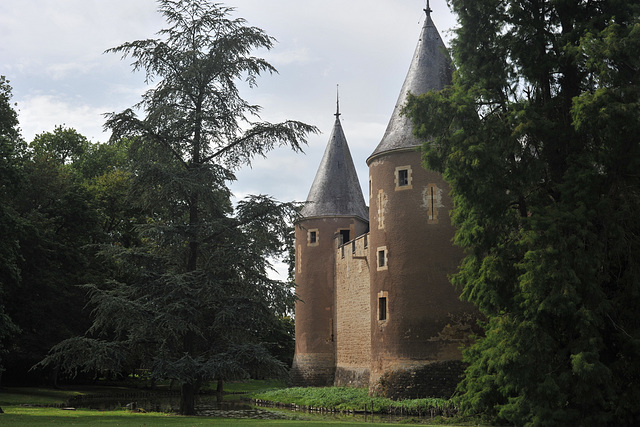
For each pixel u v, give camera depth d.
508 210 18.81
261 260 21.69
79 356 20.03
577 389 16.59
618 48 16.66
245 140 23.02
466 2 19.47
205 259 22.95
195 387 22.36
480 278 18.67
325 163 44.56
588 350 16.59
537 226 17.25
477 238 18.94
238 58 22.69
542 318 17.23
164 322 20.09
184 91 22.27
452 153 18.11
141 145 22.64
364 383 36.03
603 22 18.42
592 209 17.41
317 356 41.84
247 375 20.28
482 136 18.19
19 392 32.47
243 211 22.14
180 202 23.00
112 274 36.12
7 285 31.25
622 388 17.44
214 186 22.55
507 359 17.41
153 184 21.66
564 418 16.50
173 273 20.78
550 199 19.08
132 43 22.06
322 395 32.66
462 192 18.39
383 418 24.72
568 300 16.42
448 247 28.25
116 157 48.25
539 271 16.78
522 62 19.16
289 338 53.44
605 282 18.39
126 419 17.53
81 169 47.25
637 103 16.56
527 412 17.53
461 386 20.94
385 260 29.61
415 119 19.25
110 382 45.66
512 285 18.50
